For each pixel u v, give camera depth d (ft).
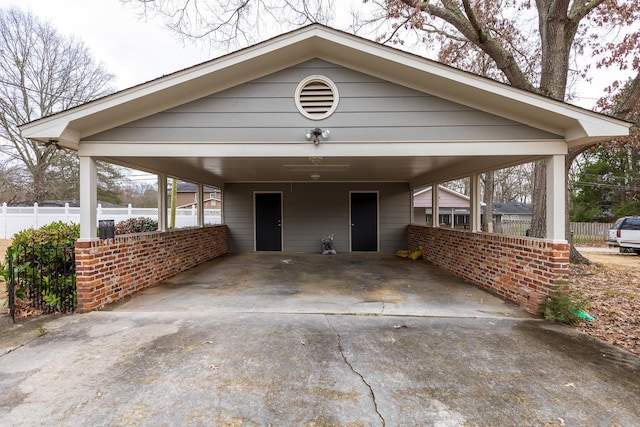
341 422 7.44
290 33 15.19
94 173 16.29
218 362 10.14
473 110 16.22
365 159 20.67
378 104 16.51
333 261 30.04
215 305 16.07
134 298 17.39
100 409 7.86
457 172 24.61
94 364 10.02
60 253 15.89
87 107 14.66
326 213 36.73
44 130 14.48
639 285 20.79
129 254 18.13
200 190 30.63
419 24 30.19
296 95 16.60
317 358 10.43
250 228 36.73
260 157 17.16
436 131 16.34
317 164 23.36
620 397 8.46
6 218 48.80
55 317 14.26
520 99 14.62
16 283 15.71
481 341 11.84
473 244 21.29
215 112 16.55
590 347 11.43
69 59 64.54
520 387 8.89
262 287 19.90
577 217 78.18
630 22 27.89
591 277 23.34
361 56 15.84
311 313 14.82
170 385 8.87
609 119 14.12
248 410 7.85
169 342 11.59
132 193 100.22
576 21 26.86
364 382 9.07
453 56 38.55
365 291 18.93
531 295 15.48
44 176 64.90
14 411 7.75
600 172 76.33
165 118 16.48
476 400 8.29
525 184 105.40
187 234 26.07
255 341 11.68
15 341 11.71
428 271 25.12
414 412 7.80
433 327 13.19
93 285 15.25
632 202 70.13
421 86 16.31
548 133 15.79
